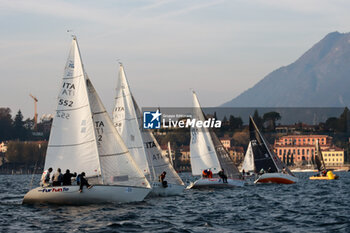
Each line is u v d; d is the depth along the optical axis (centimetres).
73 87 5731
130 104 7394
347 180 16125
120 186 5756
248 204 6712
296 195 8350
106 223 4703
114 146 5925
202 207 6269
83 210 5406
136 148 7325
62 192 5591
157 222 4806
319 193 8869
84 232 4278
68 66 5731
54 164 5691
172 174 7756
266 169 11481
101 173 5725
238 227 4647
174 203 6650
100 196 5647
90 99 5928
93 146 5722
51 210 5412
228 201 7119
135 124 7369
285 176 11350
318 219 5128
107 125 5928
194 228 4566
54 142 5688
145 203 6212
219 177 9188
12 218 4941
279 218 5250
